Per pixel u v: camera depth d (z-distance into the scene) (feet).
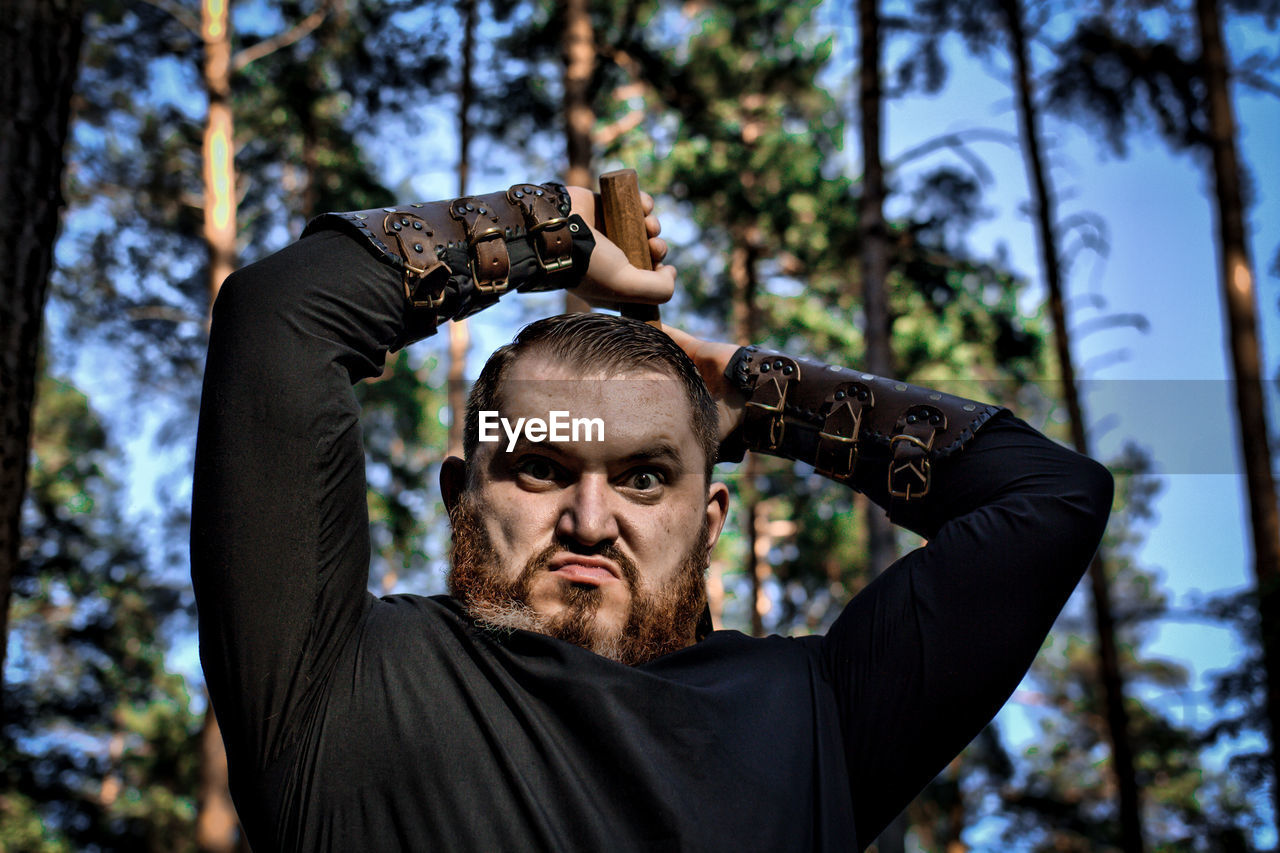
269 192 57.16
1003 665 3.78
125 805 65.67
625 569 3.62
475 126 50.06
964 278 46.26
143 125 52.49
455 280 3.98
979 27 45.62
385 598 3.90
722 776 3.37
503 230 4.17
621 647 3.61
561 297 48.67
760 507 64.28
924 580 3.87
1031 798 69.51
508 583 3.60
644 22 48.75
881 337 34.58
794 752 3.53
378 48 49.37
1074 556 3.93
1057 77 45.62
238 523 3.41
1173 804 69.67
